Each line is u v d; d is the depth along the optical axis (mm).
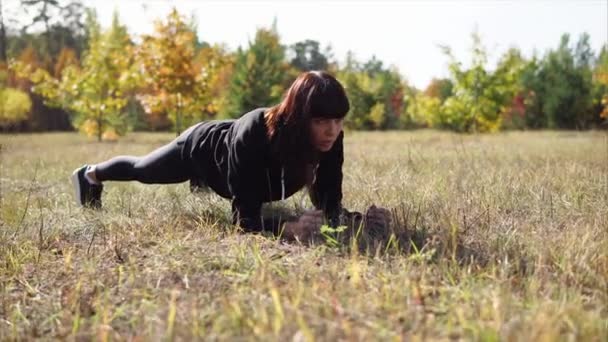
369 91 40094
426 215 3557
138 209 4164
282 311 1915
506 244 2797
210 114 29141
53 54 55625
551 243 2762
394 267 2551
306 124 2986
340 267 2564
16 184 6051
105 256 3023
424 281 2303
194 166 3773
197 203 4137
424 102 36781
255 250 2713
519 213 3715
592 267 2447
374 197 4312
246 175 3271
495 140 15258
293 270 2555
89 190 4309
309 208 4062
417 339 1689
